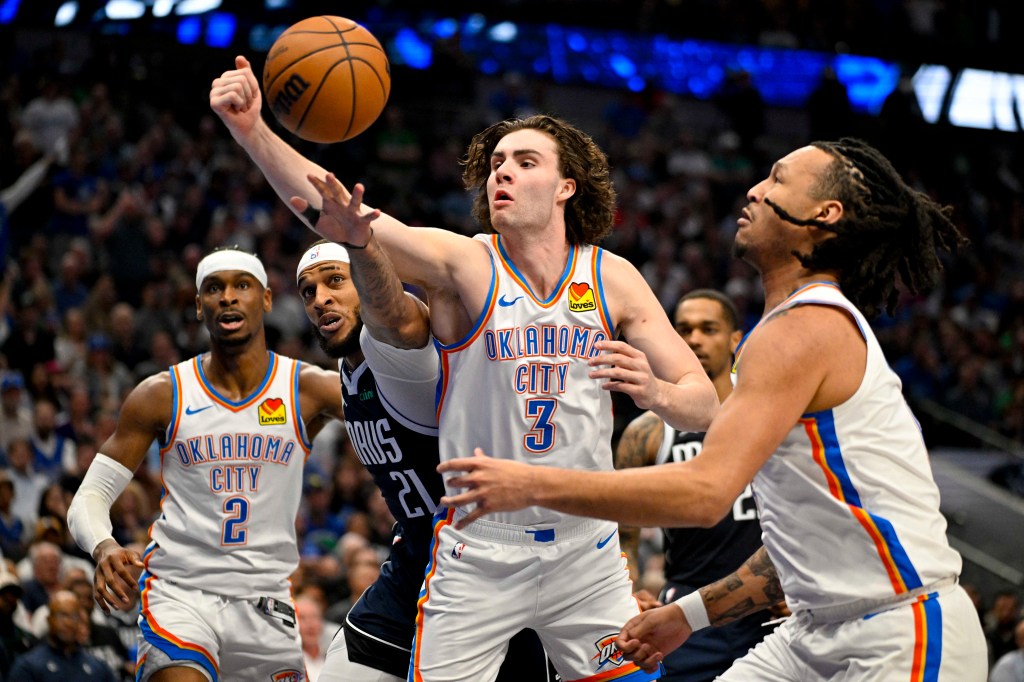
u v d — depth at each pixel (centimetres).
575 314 342
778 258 319
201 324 1180
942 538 301
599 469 349
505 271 343
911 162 2030
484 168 381
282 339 1201
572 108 1945
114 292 1217
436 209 1673
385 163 1723
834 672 301
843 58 2070
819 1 2077
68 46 1691
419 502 411
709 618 340
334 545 927
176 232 1350
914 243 320
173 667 426
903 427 302
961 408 1511
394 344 345
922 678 286
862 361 295
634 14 2002
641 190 1797
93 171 1411
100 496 448
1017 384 1529
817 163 314
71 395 979
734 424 280
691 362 349
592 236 360
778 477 302
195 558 446
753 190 323
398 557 427
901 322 1667
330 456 1074
